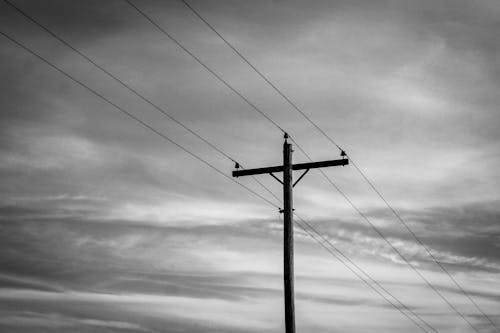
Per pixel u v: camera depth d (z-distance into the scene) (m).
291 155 20.72
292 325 18.92
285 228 19.83
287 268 19.44
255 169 21.09
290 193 20.23
